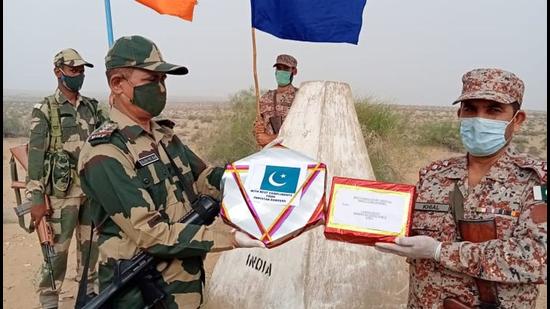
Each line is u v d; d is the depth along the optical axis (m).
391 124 9.77
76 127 4.19
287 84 6.23
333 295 3.13
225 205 2.26
